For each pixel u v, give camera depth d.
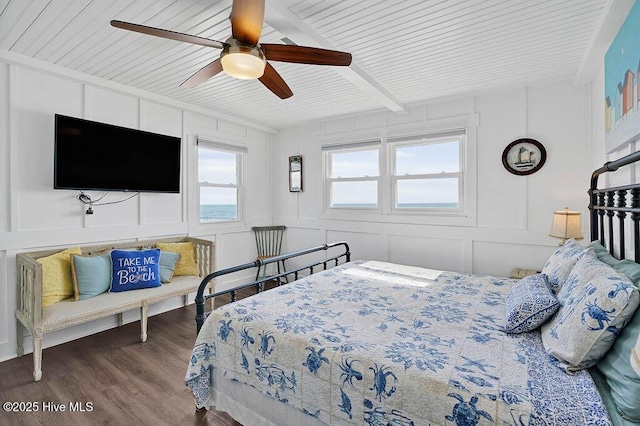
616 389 0.98
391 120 3.87
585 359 1.12
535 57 2.45
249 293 4.18
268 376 1.50
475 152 3.34
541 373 1.13
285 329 1.54
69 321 2.34
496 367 1.18
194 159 3.81
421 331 1.52
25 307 2.35
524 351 1.30
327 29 2.04
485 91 3.21
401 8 1.81
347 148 4.21
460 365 1.20
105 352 2.57
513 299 1.65
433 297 2.04
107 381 2.16
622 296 1.08
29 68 2.52
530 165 3.04
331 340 1.42
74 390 2.06
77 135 2.69
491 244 3.28
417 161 3.85
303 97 3.43
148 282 2.88
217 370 1.75
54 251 2.69
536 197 3.04
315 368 1.35
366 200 4.20
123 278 2.78
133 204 3.24
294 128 4.71
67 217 2.78
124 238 3.16
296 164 4.67
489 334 1.47
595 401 0.97
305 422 1.41
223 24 2.00
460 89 3.15
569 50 2.34
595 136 2.67
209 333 1.77
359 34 2.11
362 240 4.12
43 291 2.39
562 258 1.84
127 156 3.04
